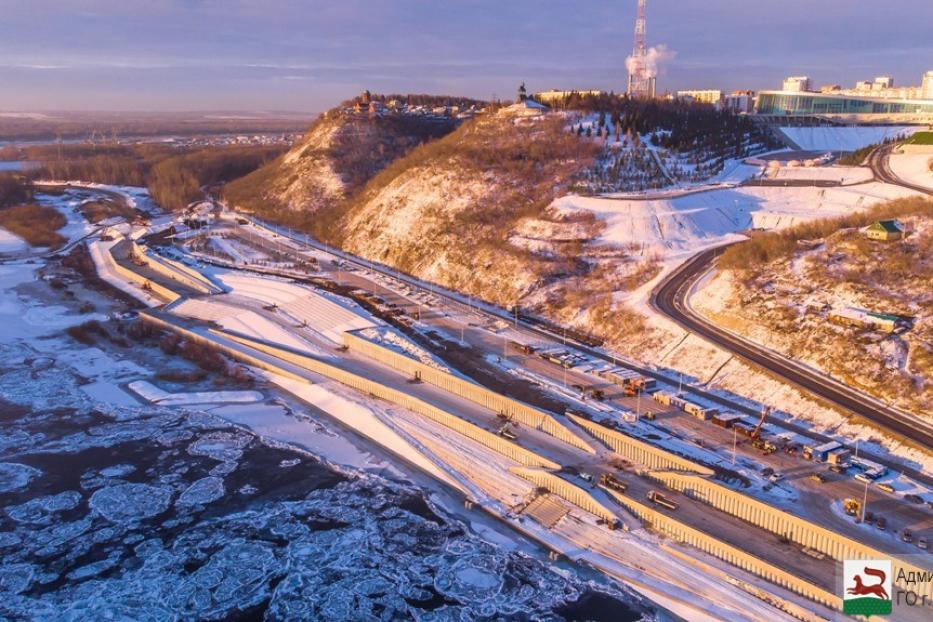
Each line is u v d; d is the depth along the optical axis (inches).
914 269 4227.4
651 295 4948.3
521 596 2605.8
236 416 4170.8
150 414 4175.7
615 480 3134.8
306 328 5388.8
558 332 4990.2
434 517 3137.3
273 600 2591.0
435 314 5388.8
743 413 3604.8
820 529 2615.7
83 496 3270.2
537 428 3700.8
